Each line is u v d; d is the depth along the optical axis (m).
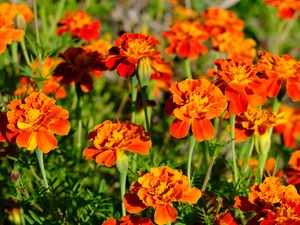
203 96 0.64
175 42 0.89
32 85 0.81
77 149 0.83
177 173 0.62
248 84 0.67
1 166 0.82
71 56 0.80
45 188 0.69
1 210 0.80
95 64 0.79
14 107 0.66
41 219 0.72
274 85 0.73
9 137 0.65
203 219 0.67
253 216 0.67
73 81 0.79
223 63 0.68
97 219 0.74
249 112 0.72
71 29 0.93
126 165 0.64
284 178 0.72
